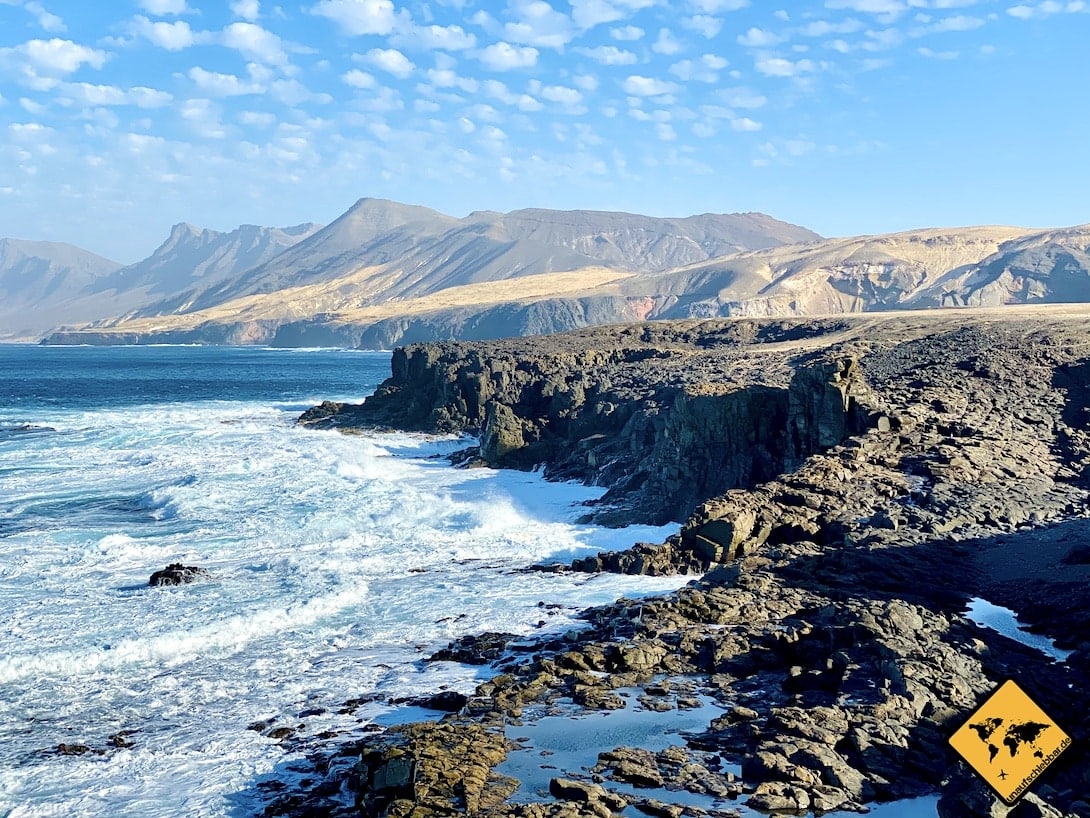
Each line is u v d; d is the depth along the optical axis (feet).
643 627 107.14
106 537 161.07
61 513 183.01
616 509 180.65
